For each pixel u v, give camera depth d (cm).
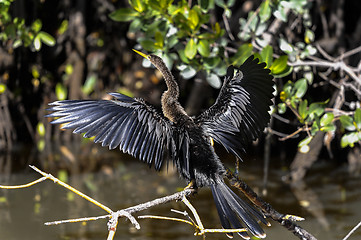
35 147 1476
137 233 897
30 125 1524
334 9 1338
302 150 840
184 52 877
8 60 1438
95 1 1521
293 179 1208
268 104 496
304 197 1086
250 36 938
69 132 1531
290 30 1208
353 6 1431
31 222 938
